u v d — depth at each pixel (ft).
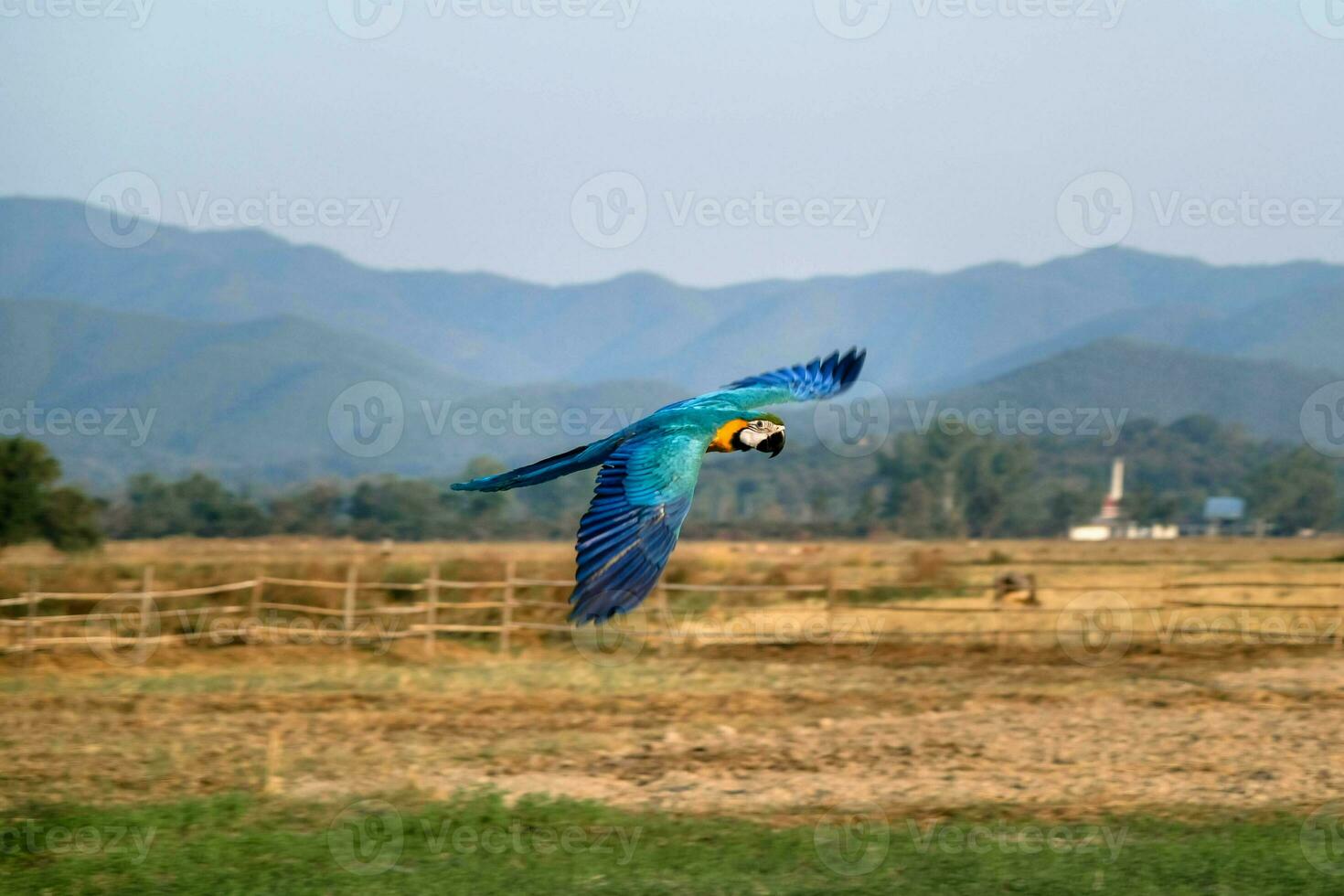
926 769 81.76
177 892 53.88
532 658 128.36
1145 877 55.77
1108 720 97.81
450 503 507.30
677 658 127.03
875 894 53.42
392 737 90.48
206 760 82.12
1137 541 478.18
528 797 71.10
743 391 32.89
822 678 116.37
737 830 65.62
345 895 53.11
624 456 25.89
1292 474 640.17
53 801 70.74
